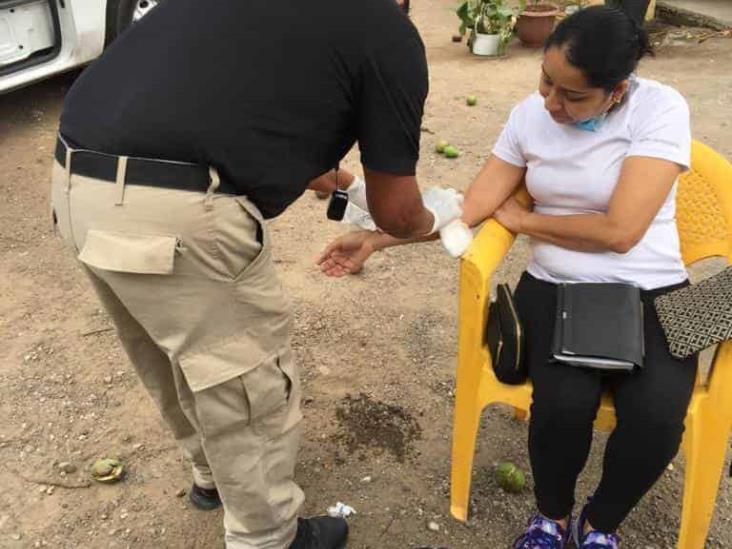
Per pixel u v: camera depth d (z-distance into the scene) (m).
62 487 2.59
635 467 2.00
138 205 1.56
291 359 1.89
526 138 2.29
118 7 5.33
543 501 2.19
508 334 2.09
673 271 2.24
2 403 2.94
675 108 2.11
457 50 7.54
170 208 1.55
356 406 2.91
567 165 2.22
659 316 2.10
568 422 2.01
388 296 3.57
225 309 1.68
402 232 1.87
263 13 1.52
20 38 4.86
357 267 2.25
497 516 2.46
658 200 2.09
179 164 1.54
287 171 1.62
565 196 2.25
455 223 2.10
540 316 2.23
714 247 2.36
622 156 2.16
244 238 1.62
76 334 3.32
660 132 2.09
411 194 1.70
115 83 1.61
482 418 2.84
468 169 4.79
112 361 3.16
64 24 5.05
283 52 1.51
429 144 5.16
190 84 1.52
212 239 1.58
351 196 2.22
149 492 2.57
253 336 1.75
